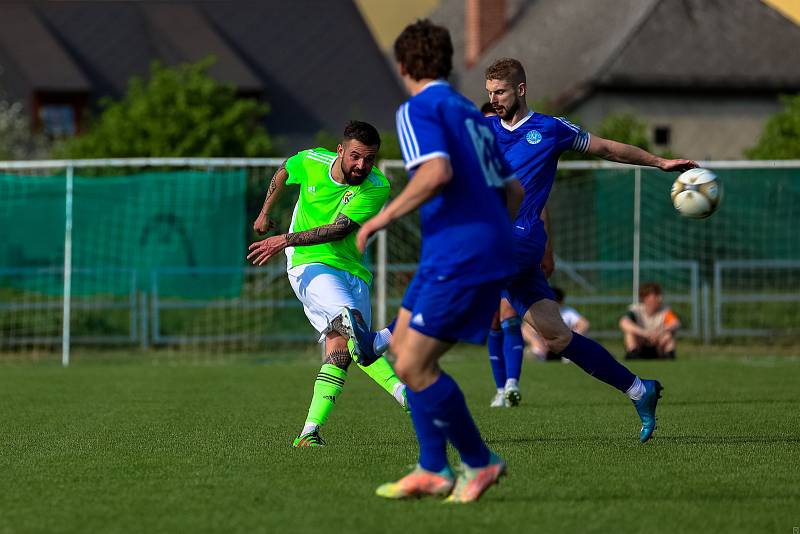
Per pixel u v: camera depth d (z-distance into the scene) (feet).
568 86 364.99
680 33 365.20
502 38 433.89
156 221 179.11
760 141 267.18
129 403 108.17
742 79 357.41
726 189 227.61
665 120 359.66
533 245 75.72
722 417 92.68
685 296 195.42
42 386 128.36
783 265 195.83
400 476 62.03
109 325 185.57
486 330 53.26
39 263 178.19
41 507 53.93
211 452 72.38
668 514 51.37
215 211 179.32
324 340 78.38
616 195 233.96
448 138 51.65
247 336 183.42
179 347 185.37
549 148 77.41
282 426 88.17
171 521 50.44
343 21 424.46
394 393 79.00
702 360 169.17
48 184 178.29
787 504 53.72
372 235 51.11
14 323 182.91
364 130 75.20
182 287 179.93
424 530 48.11
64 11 403.54
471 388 124.47
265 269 182.60
